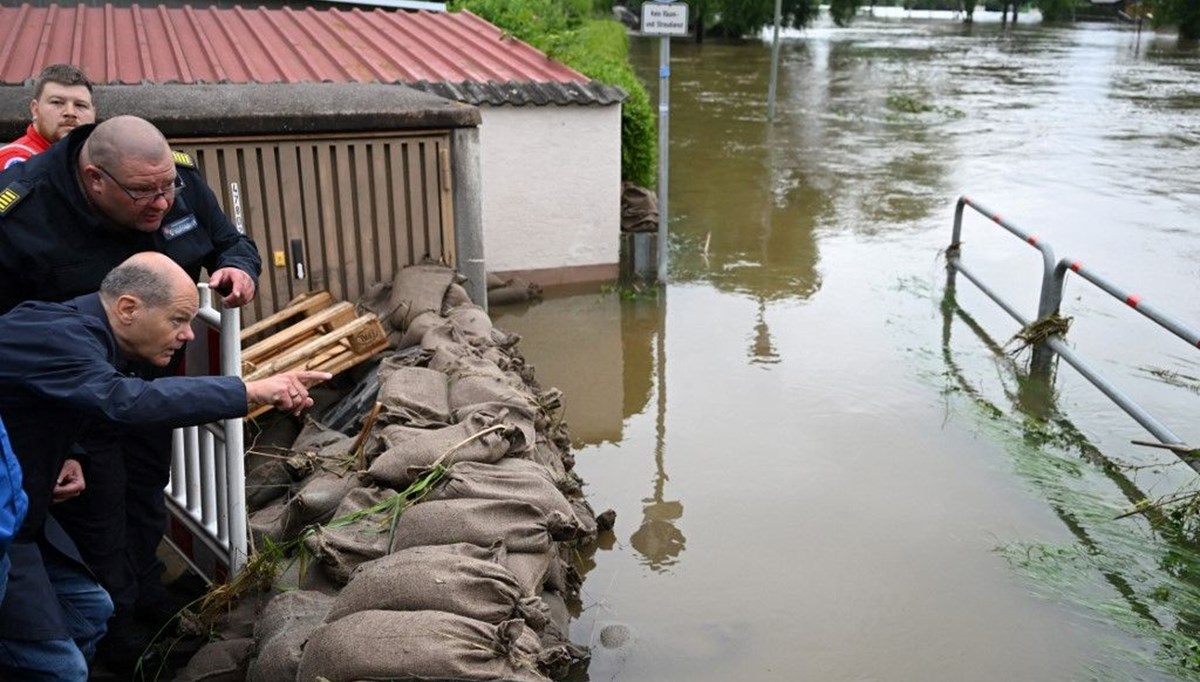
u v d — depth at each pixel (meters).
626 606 4.52
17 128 4.82
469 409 4.45
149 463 3.67
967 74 27.00
